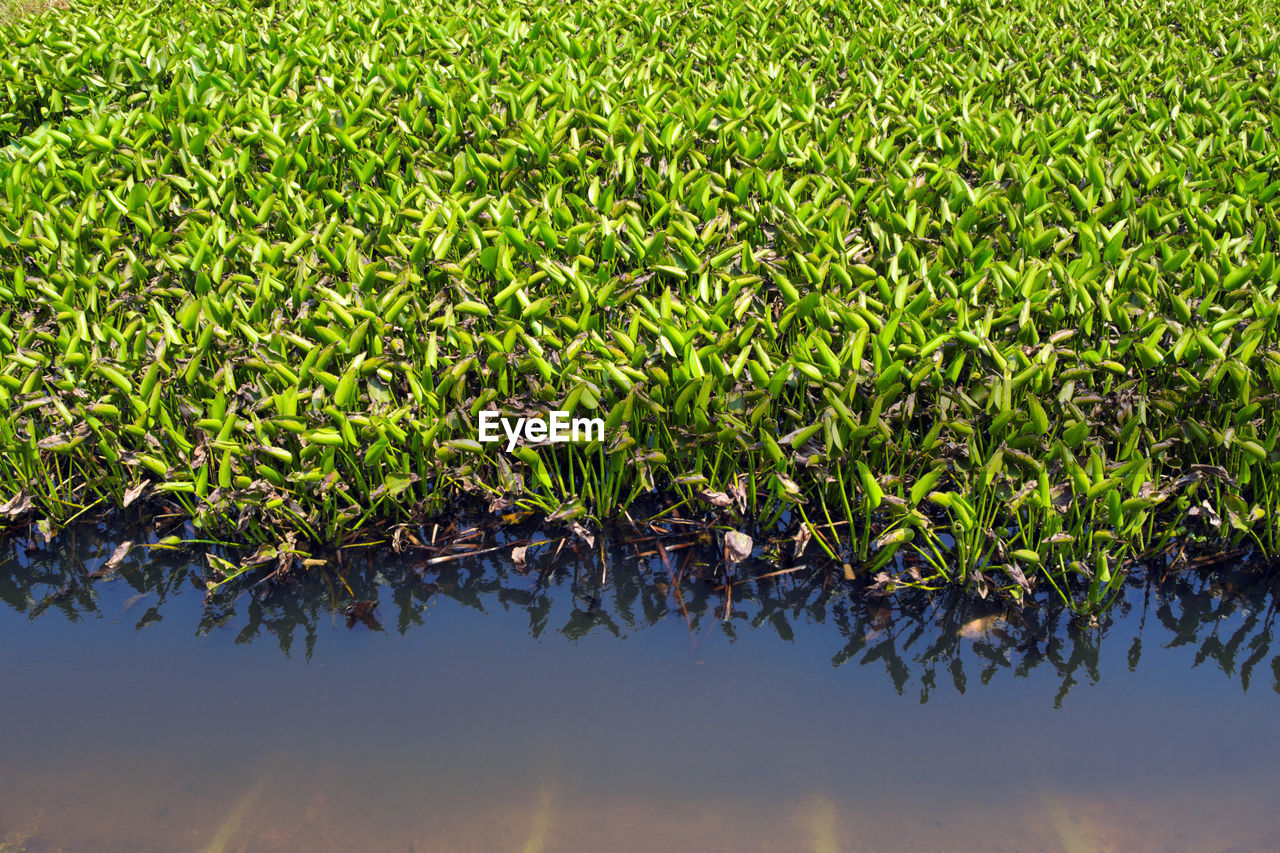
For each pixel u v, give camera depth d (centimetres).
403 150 439
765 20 591
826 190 375
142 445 310
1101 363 285
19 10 717
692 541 309
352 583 293
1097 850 214
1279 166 416
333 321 309
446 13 611
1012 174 384
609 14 605
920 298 301
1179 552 290
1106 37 576
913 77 512
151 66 503
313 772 233
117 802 225
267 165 439
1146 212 358
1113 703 254
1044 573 286
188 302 304
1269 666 264
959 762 237
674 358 294
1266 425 295
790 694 257
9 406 297
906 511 271
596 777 233
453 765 236
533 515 318
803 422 293
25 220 352
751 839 217
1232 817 222
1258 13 620
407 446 295
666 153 420
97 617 280
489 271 335
